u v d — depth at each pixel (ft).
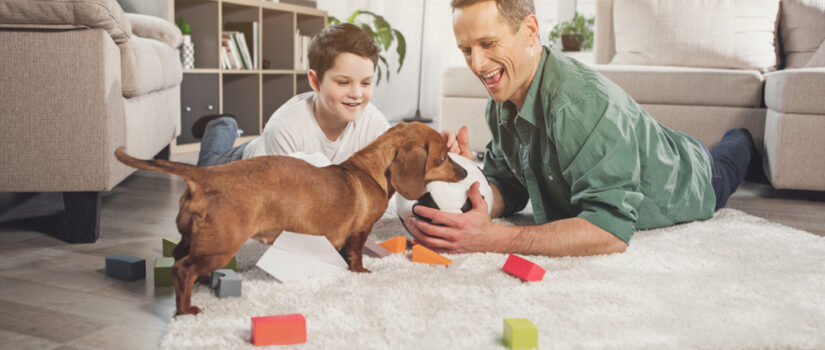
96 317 3.63
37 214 6.35
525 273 4.12
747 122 9.11
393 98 19.17
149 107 7.53
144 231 5.76
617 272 4.34
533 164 5.41
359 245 4.24
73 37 5.23
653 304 3.73
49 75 5.22
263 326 3.06
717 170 6.81
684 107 9.36
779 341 3.19
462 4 4.53
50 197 7.19
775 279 4.26
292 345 3.09
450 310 3.58
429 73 19.34
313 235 3.89
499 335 3.25
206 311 3.52
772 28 10.99
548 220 5.59
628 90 9.50
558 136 4.79
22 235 5.55
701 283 4.14
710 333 3.30
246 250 4.90
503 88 4.88
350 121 5.92
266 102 15.05
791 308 3.72
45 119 5.24
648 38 11.18
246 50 13.43
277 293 3.81
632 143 4.80
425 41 19.15
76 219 5.33
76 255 4.95
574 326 3.37
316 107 5.83
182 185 8.06
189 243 3.60
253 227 3.57
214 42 12.50
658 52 11.09
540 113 5.05
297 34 15.06
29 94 5.21
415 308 3.60
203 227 3.34
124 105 6.20
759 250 5.03
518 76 4.81
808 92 7.58
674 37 11.00
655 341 3.19
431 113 19.53
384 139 4.31
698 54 10.87
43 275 4.41
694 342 3.17
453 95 10.61
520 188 6.35
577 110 4.69
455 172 4.58
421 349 3.06
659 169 5.37
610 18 12.07
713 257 4.82
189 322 3.35
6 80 5.19
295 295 3.78
